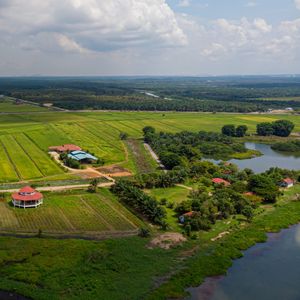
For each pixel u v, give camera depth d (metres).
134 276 89.56
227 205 130.75
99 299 79.62
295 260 102.44
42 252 98.25
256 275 94.19
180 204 131.12
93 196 144.12
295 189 165.00
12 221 118.56
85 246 102.06
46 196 142.38
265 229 121.56
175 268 94.62
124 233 113.31
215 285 89.12
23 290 81.31
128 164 199.25
